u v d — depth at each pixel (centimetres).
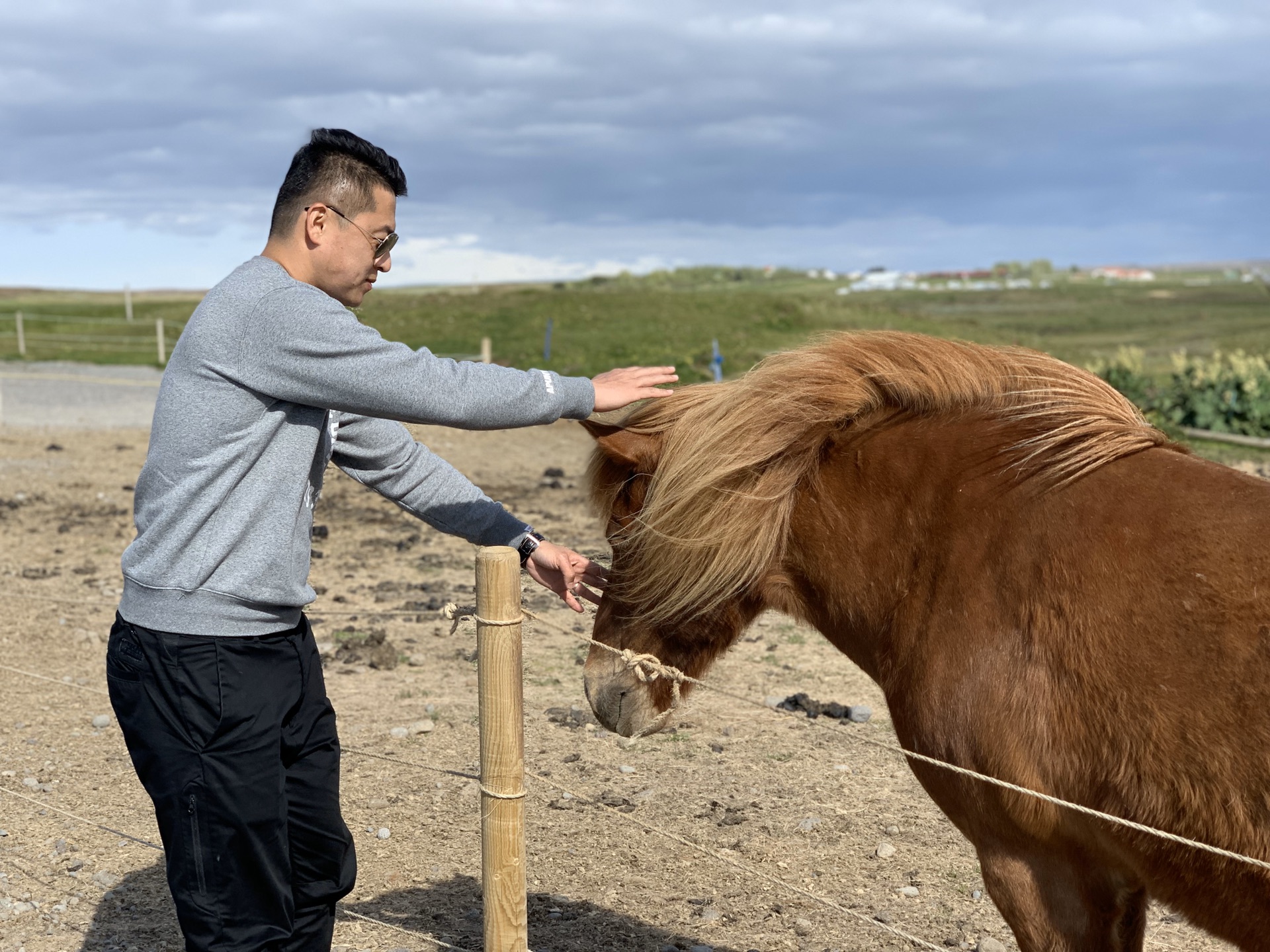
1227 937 196
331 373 217
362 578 778
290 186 231
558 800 444
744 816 427
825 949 335
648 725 270
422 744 500
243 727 227
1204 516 194
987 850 223
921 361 239
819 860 393
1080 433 216
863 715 529
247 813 229
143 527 227
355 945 338
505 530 272
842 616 243
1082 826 208
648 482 262
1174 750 186
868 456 237
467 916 355
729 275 11425
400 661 615
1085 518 205
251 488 225
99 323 3731
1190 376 1616
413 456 269
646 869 388
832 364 245
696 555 248
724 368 2136
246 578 224
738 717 538
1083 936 218
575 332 2895
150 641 224
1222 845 184
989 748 210
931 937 341
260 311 218
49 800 439
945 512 223
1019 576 208
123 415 1698
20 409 1747
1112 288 9606
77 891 368
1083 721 198
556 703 552
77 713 536
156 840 404
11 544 870
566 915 355
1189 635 186
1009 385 233
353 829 420
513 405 230
